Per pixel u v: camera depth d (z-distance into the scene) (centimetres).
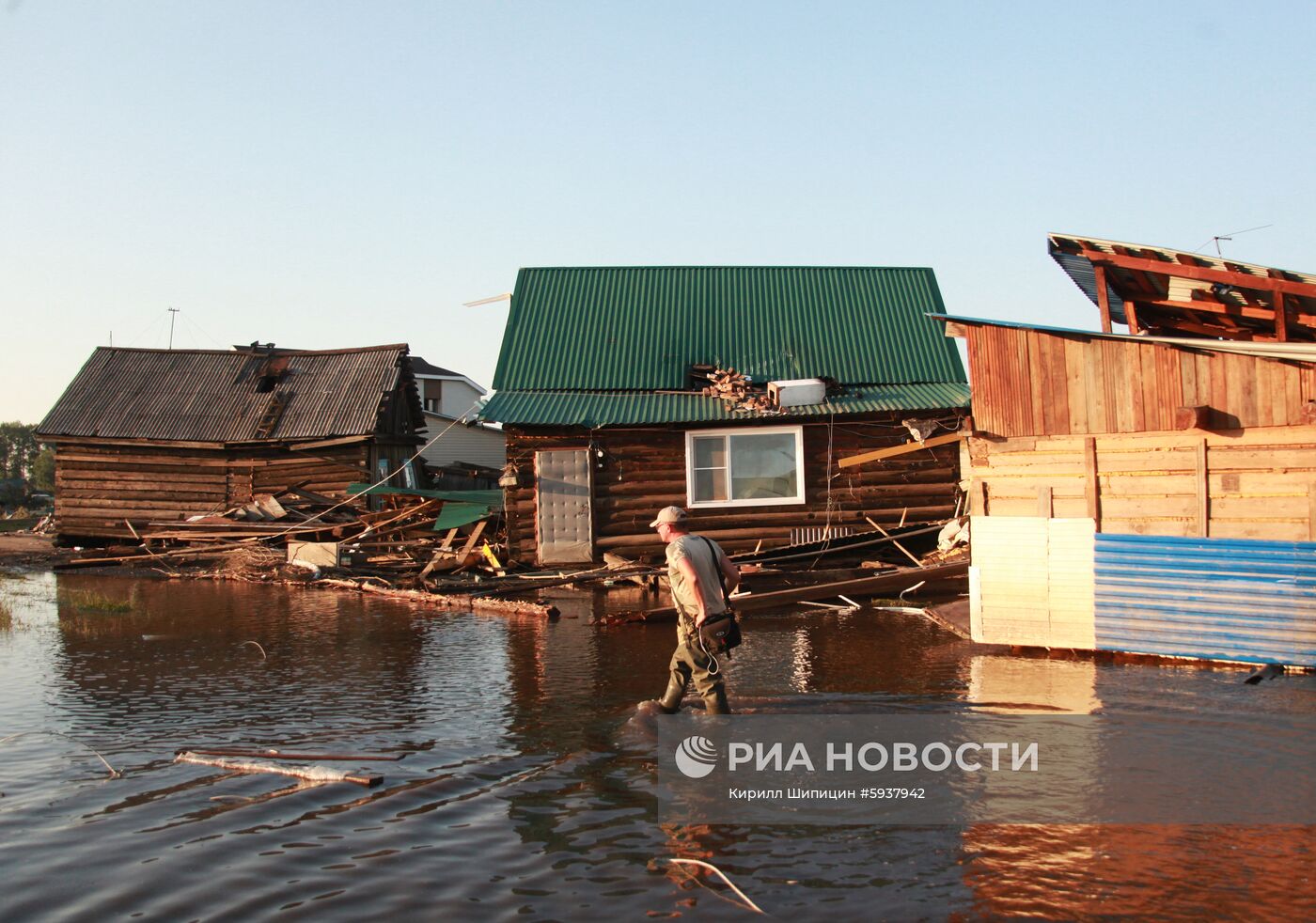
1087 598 933
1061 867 468
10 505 4381
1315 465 836
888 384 1883
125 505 2495
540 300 2075
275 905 430
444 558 1795
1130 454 919
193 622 1267
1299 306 1089
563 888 450
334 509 2312
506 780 600
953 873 462
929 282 2133
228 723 744
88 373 2673
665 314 2044
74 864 472
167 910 425
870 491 1734
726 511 1734
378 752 662
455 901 436
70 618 1302
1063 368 952
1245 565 863
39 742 691
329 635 1155
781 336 1991
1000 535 977
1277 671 850
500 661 986
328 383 2661
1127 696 773
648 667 941
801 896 441
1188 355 894
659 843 501
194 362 2764
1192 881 451
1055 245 1077
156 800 565
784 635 1109
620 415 1738
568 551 1739
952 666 906
